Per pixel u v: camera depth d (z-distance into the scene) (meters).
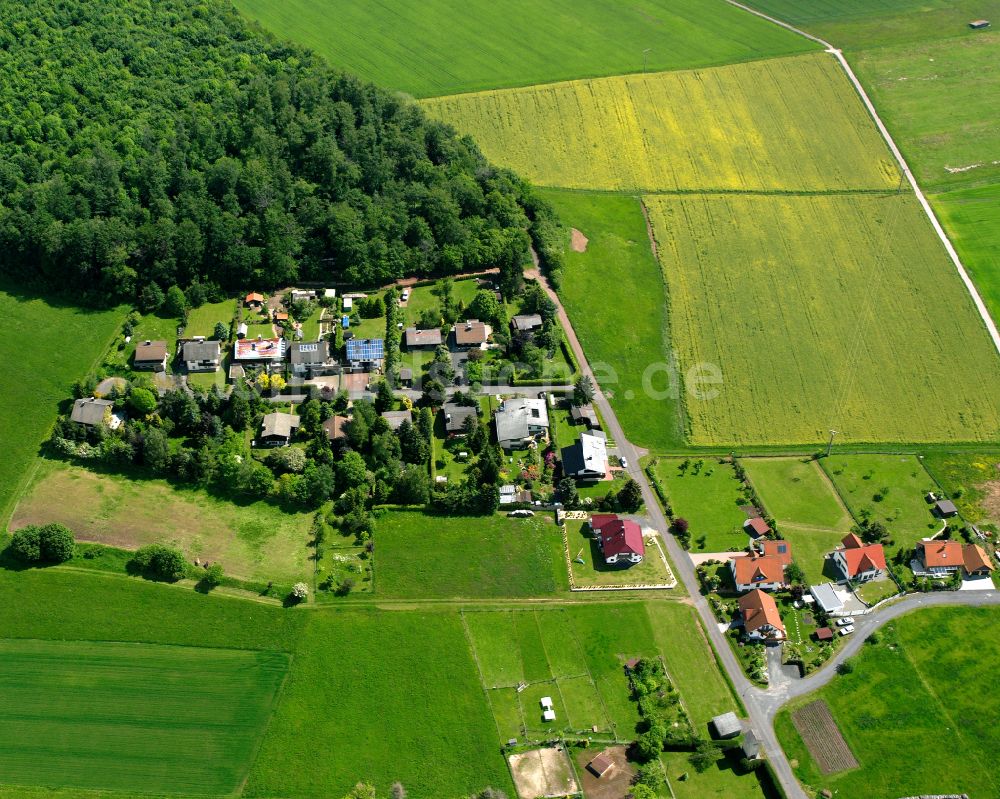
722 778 137.25
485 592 159.25
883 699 147.62
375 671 146.25
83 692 140.50
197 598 152.88
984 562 165.00
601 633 154.62
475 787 133.88
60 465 170.50
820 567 166.62
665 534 171.50
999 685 150.00
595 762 136.62
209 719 138.88
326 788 132.62
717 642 154.75
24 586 151.38
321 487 167.12
